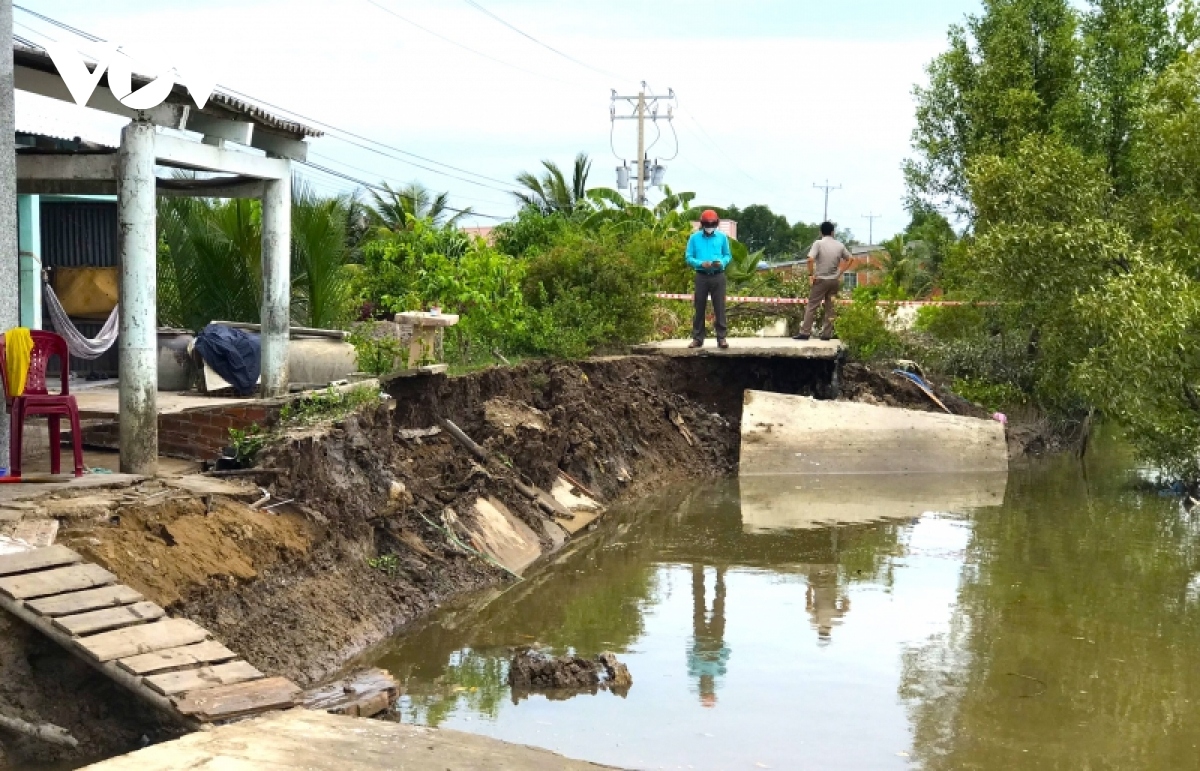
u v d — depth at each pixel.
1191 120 19.28
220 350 13.34
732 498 20.45
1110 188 21.78
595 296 23.45
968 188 24.45
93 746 7.77
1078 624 12.77
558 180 42.00
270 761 6.73
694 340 23.56
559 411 18.97
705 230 23.22
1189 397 19.03
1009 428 25.89
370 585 11.99
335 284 19.11
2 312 10.01
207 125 11.84
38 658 7.89
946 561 15.78
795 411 23.31
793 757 9.02
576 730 9.45
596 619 12.75
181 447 12.14
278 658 9.74
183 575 9.23
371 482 12.84
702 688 10.56
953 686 10.74
